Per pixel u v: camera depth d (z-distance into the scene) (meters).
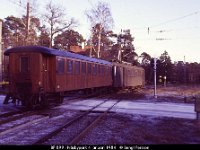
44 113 15.62
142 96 30.62
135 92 39.19
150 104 22.02
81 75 23.33
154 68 28.28
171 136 10.15
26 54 17.52
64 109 17.77
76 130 11.12
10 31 64.44
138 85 48.34
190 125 12.62
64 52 20.03
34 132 10.63
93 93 28.83
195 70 107.19
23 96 17.36
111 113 16.20
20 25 58.06
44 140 9.15
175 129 11.59
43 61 17.78
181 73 103.94
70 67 20.92
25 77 17.45
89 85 25.50
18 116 14.33
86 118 14.26
